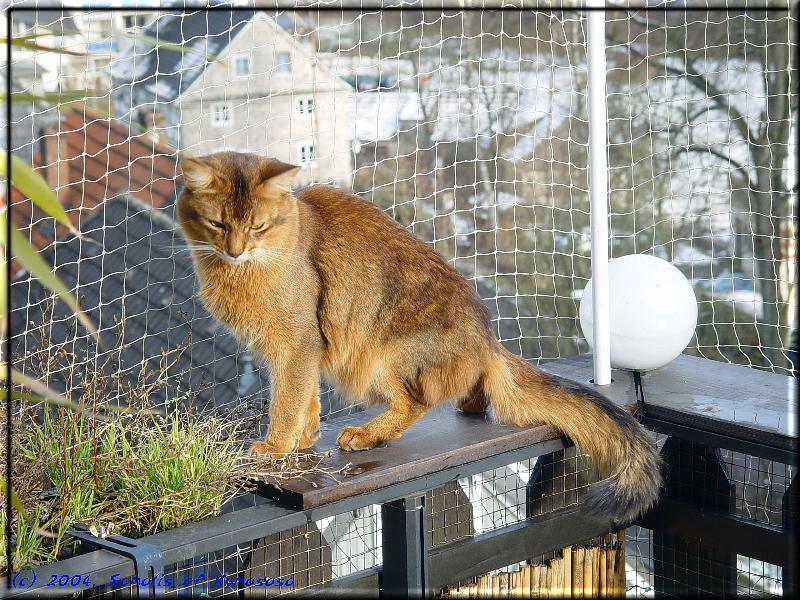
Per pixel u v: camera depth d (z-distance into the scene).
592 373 3.66
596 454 3.07
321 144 5.43
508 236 8.31
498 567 3.16
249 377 4.90
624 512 2.95
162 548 2.36
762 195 7.82
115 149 5.57
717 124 8.05
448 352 2.99
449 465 2.86
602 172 3.39
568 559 3.39
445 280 3.04
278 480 2.68
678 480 3.38
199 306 5.40
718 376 3.57
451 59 7.61
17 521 2.37
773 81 6.96
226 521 2.54
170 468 2.62
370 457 2.84
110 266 5.45
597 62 3.33
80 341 3.60
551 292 8.48
